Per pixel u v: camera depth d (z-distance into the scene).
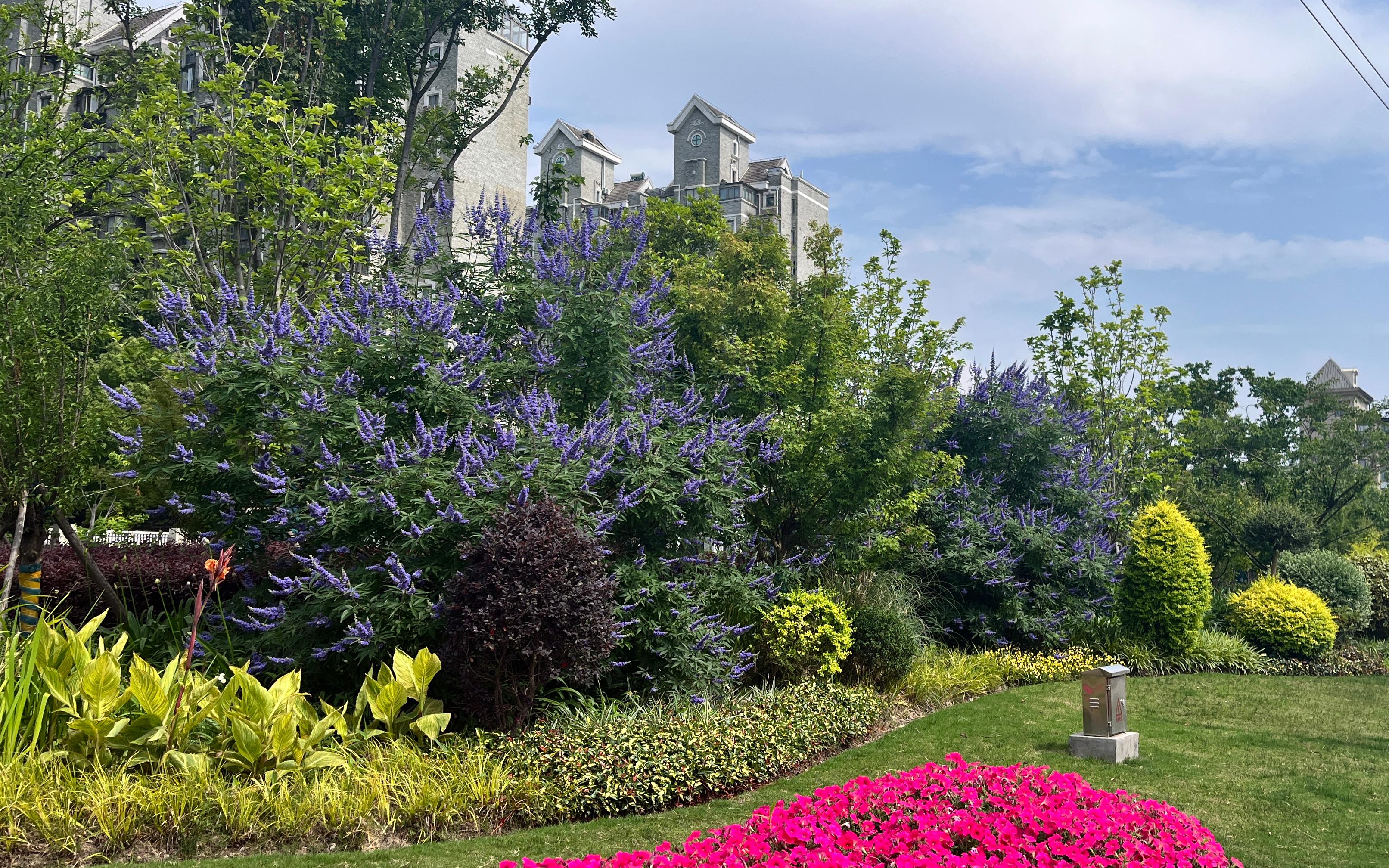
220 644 8.24
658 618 8.45
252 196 15.28
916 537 13.38
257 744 5.95
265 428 8.66
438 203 11.12
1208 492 25.17
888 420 12.60
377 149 16.34
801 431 12.30
